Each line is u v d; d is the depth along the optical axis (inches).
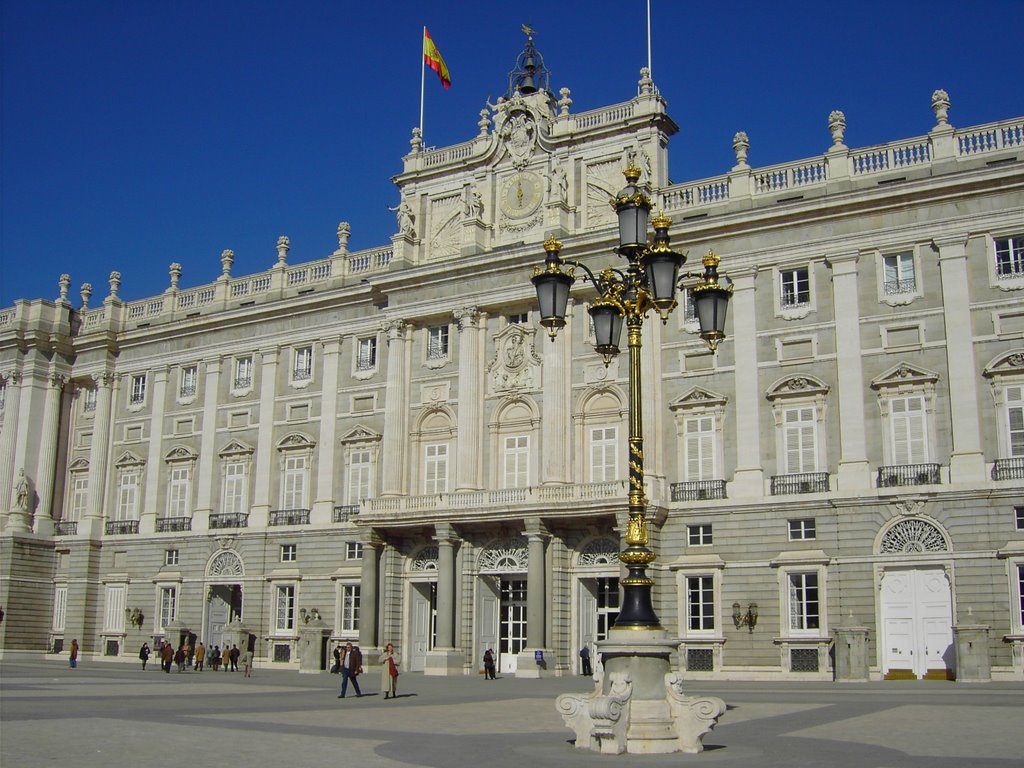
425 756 714.2
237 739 804.0
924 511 1707.7
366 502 2169.0
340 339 2396.7
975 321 1727.4
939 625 1676.9
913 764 657.6
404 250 2304.4
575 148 2161.7
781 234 1908.2
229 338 2561.5
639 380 840.3
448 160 2332.7
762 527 1830.7
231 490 2475.4
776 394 1857.8
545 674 1911.9
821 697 1311.5
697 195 2018.9
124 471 2674.7
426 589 2194.9
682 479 1926.7
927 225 1786.4
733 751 743.1
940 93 1829.5
